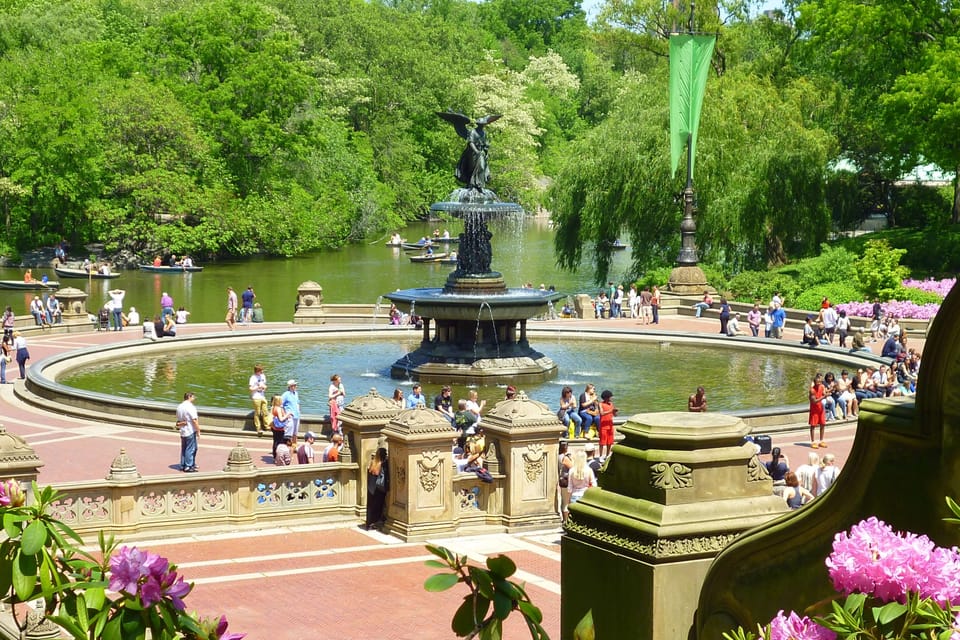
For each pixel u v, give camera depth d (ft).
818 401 106.63
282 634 52.75
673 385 137.90
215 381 138.41
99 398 116.78
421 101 445.37
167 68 362.74
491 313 138.31
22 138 320.91
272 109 365.20
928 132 225.76
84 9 387.75
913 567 13.58
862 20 234.79
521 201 464.65
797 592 18.62
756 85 249.55
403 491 72.43
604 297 213.25
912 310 196.54
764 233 234.79
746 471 22.17
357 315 199.52
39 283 272.92
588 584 22.52
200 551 68.80
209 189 339.77
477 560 66.28
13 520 17.97
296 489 76.33
